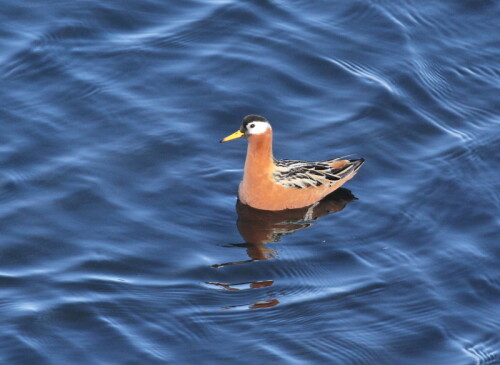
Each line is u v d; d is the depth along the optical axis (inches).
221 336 585.6
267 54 842.2
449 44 871.1
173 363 563.5
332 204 716.0
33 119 761.6
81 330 585.0
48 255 646.5
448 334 593.3
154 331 587.5
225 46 847.1
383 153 757.3
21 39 832.9
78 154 734.5
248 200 709.9
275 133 772.0
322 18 885.8
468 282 635.5
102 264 641.6
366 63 841.5
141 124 766.5
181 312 603.5
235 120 779.4
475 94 821.2
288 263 650.8
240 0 895.1
